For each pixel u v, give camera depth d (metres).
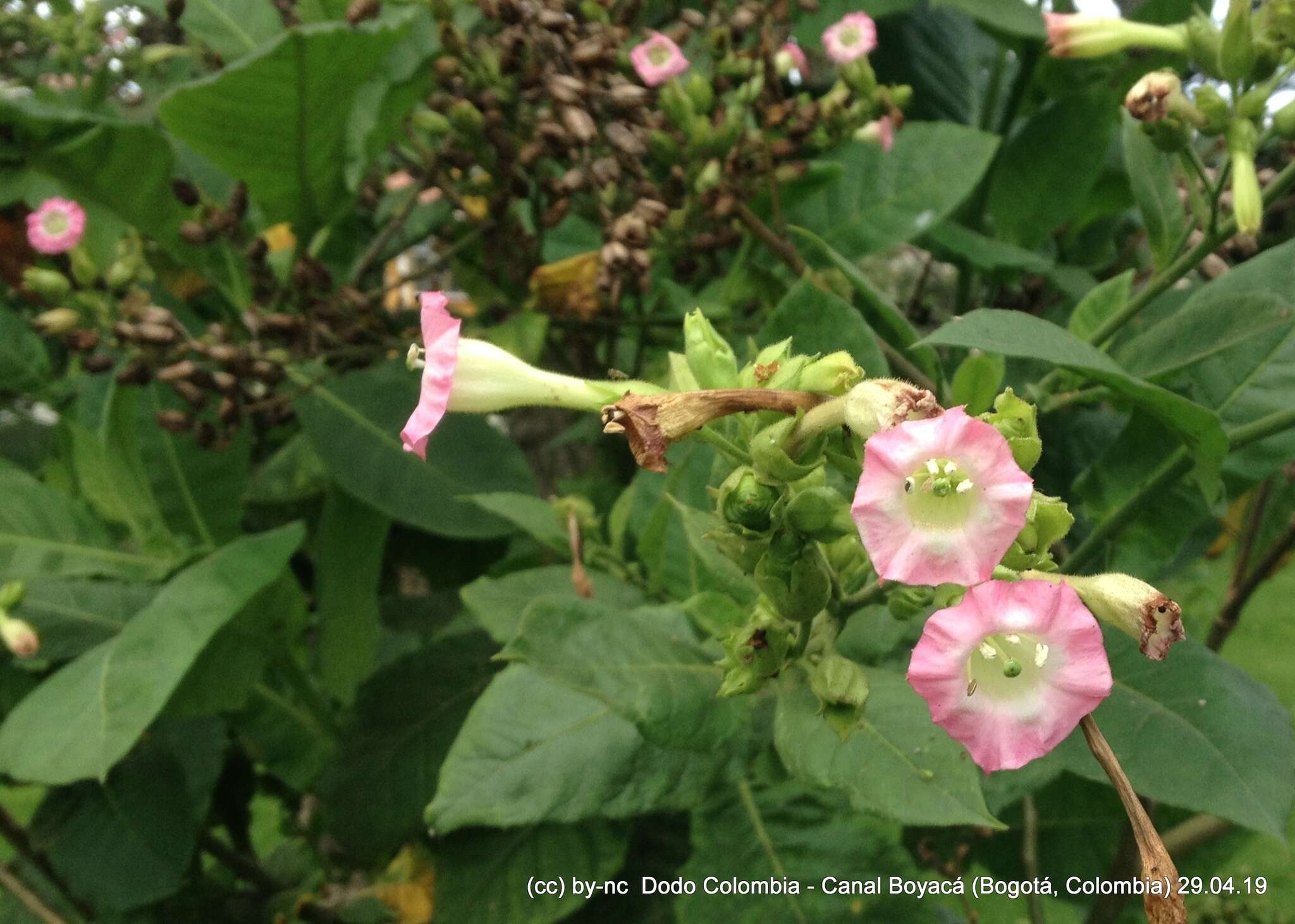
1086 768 0.27
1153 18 0.44
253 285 0.44
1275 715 0.27
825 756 0.23
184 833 0.44
